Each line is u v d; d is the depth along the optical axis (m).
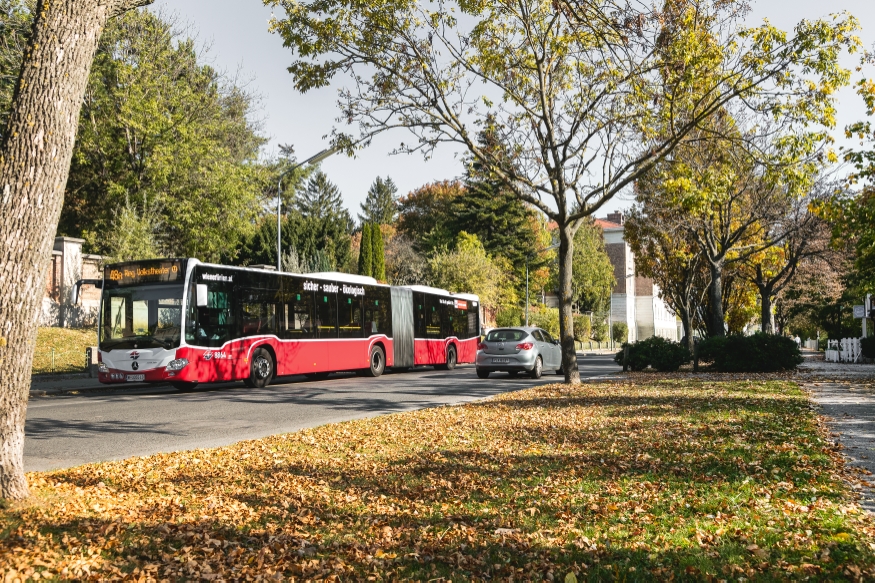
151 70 34.91
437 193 84.69
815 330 71.25
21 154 5.83
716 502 6.22
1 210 5.79
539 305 71.75
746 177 24.48
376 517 6.04
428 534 5.49
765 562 4.64
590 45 16.89
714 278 27.05
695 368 24.58
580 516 5.95
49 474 7.84
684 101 17.36
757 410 12.53
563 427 10.98
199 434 11.55
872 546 4.90
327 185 107.94
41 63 5.93
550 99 18.59
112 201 34.50
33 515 5.73
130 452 9.85
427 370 30.72
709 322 36.47
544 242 80.12
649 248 28.80
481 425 11.45
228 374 19.84
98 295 32.59
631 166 17.73
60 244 30.52
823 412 12.25
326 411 14.71
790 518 5.65
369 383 22.47
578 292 79.50
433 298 30.64
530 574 4.54
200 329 19.09
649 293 96.62
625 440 9.62
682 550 4.96
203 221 36.00
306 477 7.75
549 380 22.80
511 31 17.64
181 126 34.53
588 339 72.00
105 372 18.89
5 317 5.86
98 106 34.91
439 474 7.74
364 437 10.53
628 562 4.74
